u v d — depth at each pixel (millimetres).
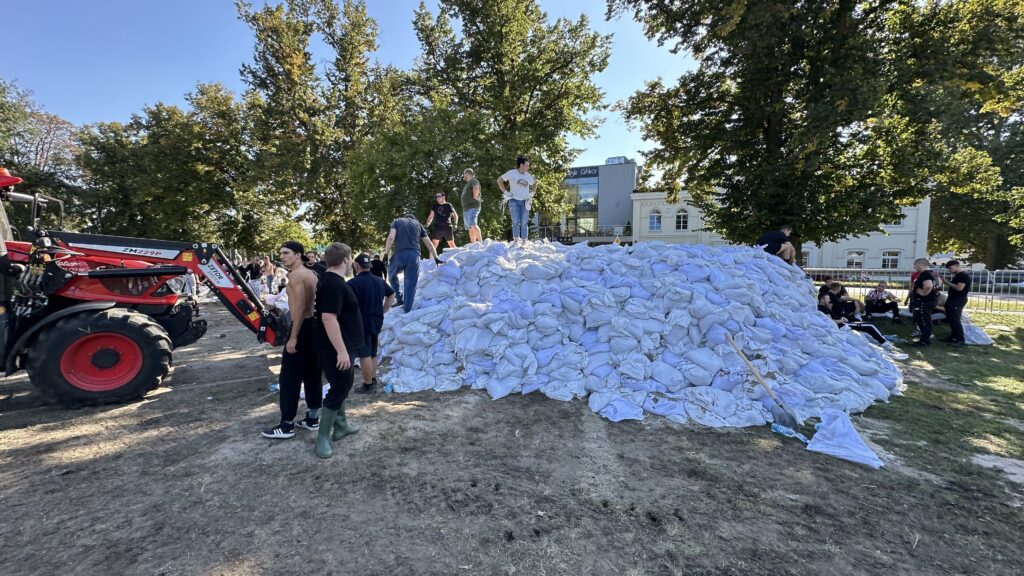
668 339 4828
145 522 2494
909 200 12562
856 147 12719
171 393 4867
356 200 19094
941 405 4672
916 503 2832
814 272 14977
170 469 3111
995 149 24016
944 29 10773
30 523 2473
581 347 4980
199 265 5141
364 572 2117
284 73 22641
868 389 4793
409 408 4320
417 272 5910
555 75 20859
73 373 4371
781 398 4336
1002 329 9562
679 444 3629
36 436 3676
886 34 11523
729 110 13719
